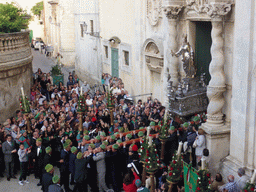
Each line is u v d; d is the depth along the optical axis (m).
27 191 10.99
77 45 27.97
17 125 13.51
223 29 10.12
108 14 20.66
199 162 9.88
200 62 12.18
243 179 8.42
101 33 22.28
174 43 12.40
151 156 8.41
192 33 12.02
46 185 9.48
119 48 19.44
